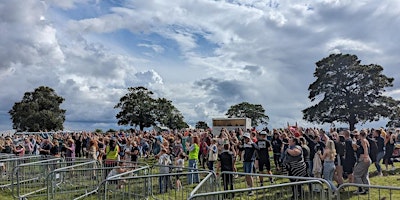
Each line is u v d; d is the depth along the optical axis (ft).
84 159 45.24
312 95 236.63
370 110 215.92
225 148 36.94
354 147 38.22
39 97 299.99
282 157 49.08
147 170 35.73
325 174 33.99
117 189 27.37
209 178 26.53
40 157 49.34
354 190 35.19
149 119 303.07
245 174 27.81
